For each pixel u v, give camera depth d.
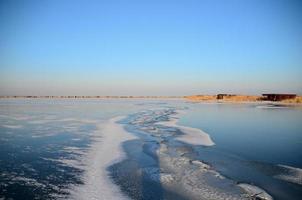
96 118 23.58
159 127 18.55
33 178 8.19
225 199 6.85
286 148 12.29
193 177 8.37
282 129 17.91
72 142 13.21
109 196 6.93
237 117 25.41
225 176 8.52
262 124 20.41
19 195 7.01
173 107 41.31
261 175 8.63
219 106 44.94
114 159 10.20
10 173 8.64
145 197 6.91
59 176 8.36
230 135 15.57
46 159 10.21
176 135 15.45
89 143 12.99
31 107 38.66
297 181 8.13
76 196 6.93
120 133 15.81
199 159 10.41
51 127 17.95
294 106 44.59
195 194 7.12
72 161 9.95
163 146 12.53
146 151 11.51
